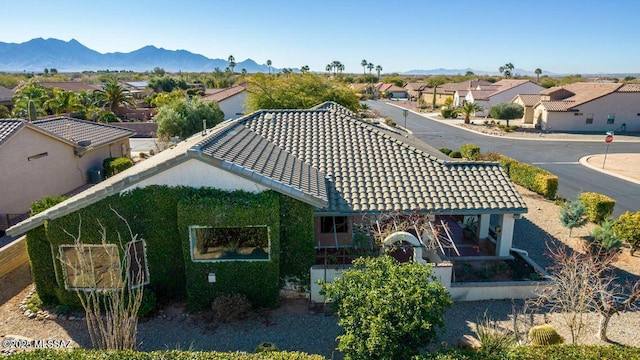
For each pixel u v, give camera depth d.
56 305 14.01
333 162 18.14
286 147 19.27
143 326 12.83
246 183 13.24
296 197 13.44
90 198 12.92
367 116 63.84
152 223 13.48
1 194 23.09
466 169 17.94
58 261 13.45
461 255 18.00
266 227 13.38
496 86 87.31
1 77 105.75
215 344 11.97
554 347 9.44
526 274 16.08
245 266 13.47
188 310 13.74
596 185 30.58
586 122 58.22
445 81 144.88
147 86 112.44
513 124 66.19
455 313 13.61
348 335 9.19
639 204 26.05
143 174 12.95
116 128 37.69
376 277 10.05
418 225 15.48
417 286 9.46
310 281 14.29
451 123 67.50
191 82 136.00
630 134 55.75
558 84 108.06
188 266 13.41
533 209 25.20
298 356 9.07
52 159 27.67
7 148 23.48
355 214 15.31
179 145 21.02
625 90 57.12
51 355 9.12
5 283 15.77
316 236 16.98
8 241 20.89
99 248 13.52
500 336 10.80
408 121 69.69
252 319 13.20
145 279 13.95
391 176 17.31
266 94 46.69
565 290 12.80
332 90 48.19
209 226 13.00
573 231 21.38
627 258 18.00
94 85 109.75
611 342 12.02
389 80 153.88
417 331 9.10
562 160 39.25
